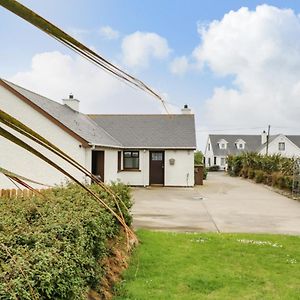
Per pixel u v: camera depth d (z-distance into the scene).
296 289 5.56
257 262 6.79
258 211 13.37
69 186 7.38
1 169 0.78
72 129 15.19
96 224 4.73
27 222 4.10
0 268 2.54
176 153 21.89
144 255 6.97
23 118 14.75
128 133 22.72
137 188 20.95
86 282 4.20
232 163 37.62
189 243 8.00
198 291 5.41
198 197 17.20
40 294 2.69
